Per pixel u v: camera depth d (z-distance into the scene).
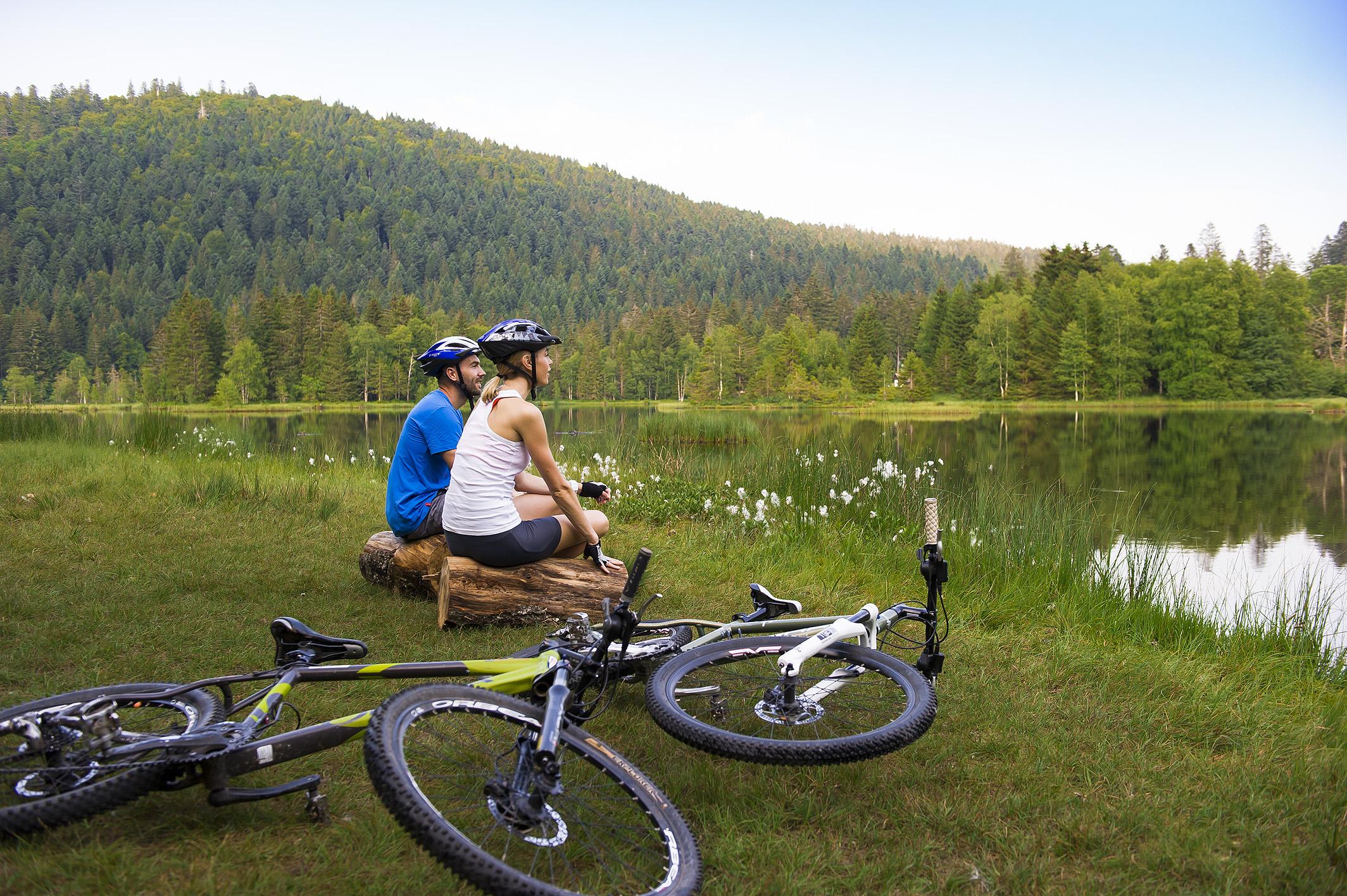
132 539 6.13
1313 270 120.94
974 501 8.90
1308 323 103.75
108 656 3.78
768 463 10.50
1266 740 3.48
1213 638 5.38
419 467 5.04
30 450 11.56
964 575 6.49
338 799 2.56
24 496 7.56
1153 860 2.49
